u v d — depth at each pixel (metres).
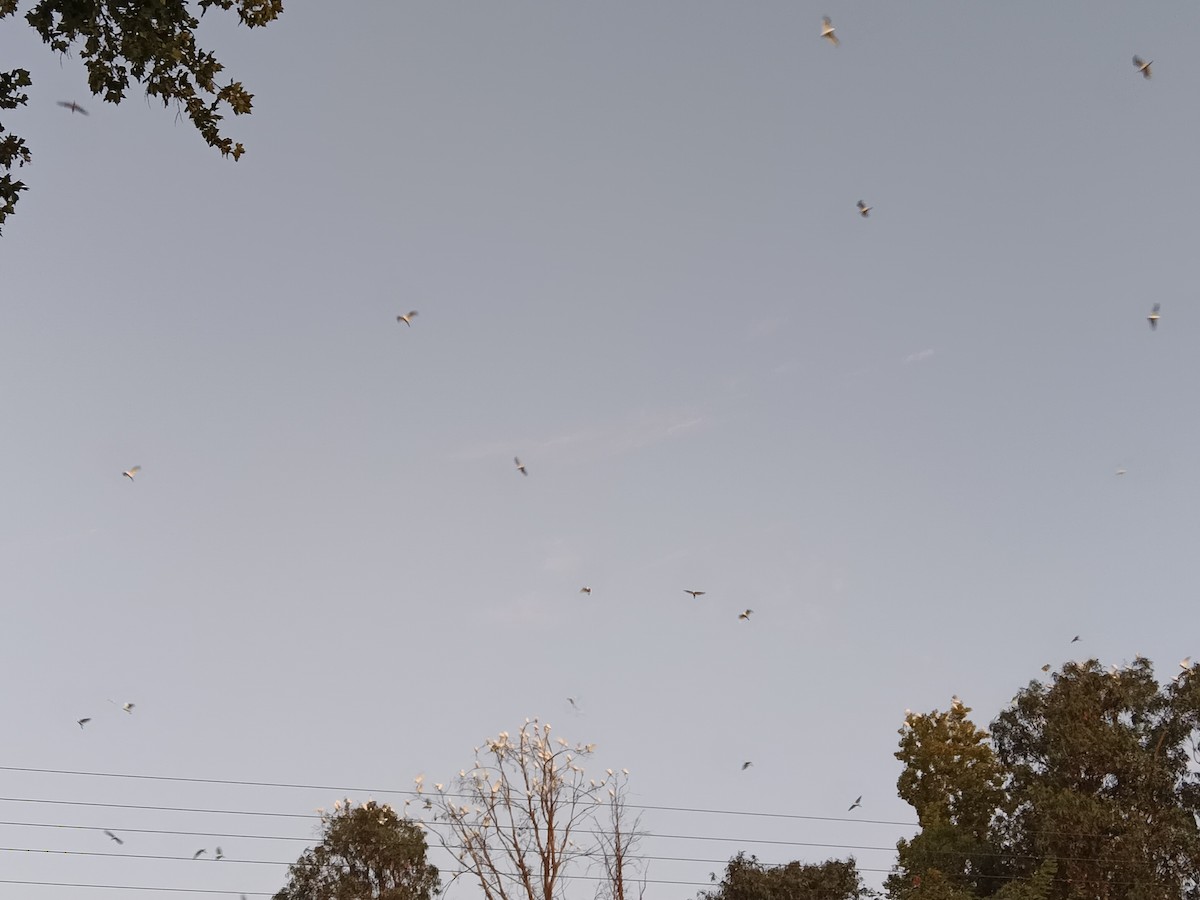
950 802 60.03
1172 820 49.72
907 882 54.84
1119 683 54.31
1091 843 48.91
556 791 42.56
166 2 17.69
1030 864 51.88
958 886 53.44
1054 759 52.28
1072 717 52.69
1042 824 49.88
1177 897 47.88
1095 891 48.38
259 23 18.59
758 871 52.50
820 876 52.19
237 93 18.58
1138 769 50.56
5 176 17.20
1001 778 59.47
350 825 52.59
